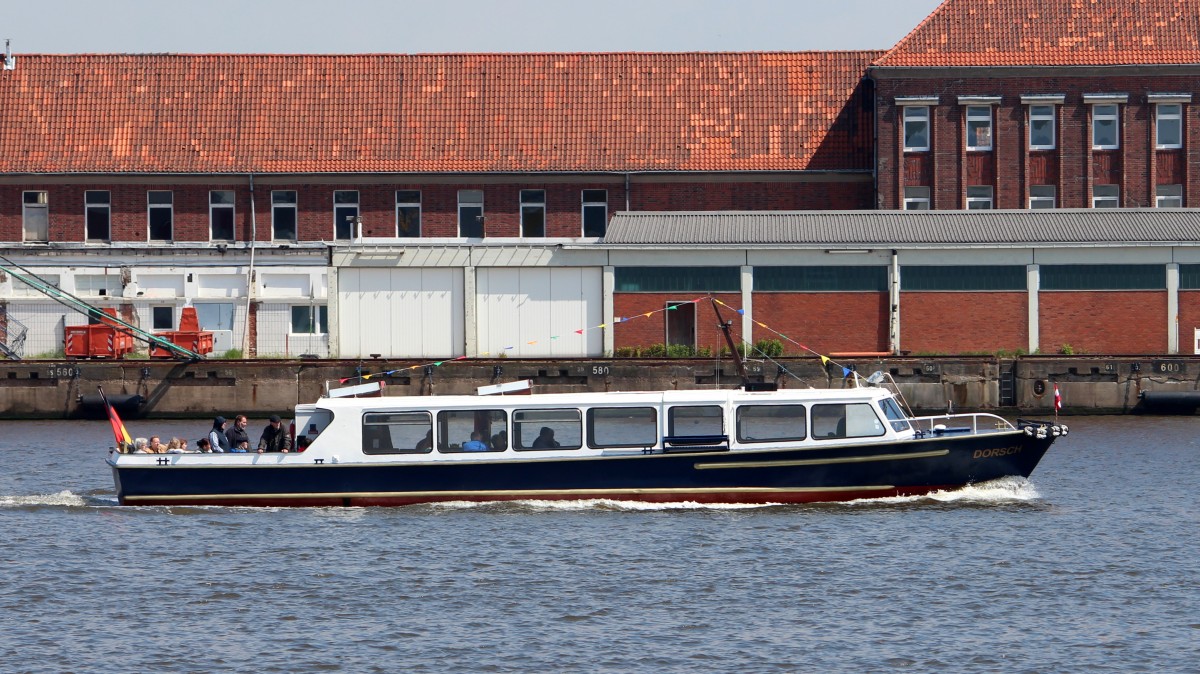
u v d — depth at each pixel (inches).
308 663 3683.6
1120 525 5054.1
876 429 5251.0
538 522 5088.6
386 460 5246.1
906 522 5044.3
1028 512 5221.5
